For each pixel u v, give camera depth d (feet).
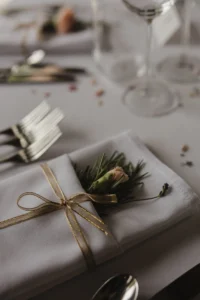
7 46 2.23
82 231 1.32
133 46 2.27
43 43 2.22
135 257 1.35
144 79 2.07
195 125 1.81
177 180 1.46
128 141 1.62
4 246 1.32
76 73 2.13
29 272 1.26
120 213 1.41
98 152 1.58
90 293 1.28
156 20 2.31
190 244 1.38
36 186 1.46
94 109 1.92
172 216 1.38
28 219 1.36
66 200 1.38
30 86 2.07
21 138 1.74
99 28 2.35
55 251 1.30
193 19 2.35
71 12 2.24
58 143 1.76
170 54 2.21
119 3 2.49
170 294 1.26
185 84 2.02
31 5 2.58
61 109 1.93
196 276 1.30
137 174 1.52
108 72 2.12
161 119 1.85
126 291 1.23
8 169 1.63
